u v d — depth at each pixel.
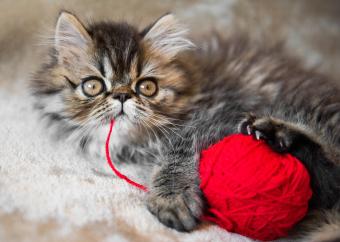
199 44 0.41
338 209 0.30
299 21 0.49
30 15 0.46
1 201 0.31
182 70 0.35
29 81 0.38
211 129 0.34
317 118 0.35
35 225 0.30
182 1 0.50
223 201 0.28
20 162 0.34
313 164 0.30
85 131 0.34
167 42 0.35
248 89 0.36
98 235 0.29
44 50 0.38
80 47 0.33
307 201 0.28
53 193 0.32
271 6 0.50
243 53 0.40
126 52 0.33
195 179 0.31
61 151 0.35
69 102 0.33
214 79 0.36
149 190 0.31
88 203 0.31
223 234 0.30
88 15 0.45
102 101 0.32
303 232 0.30
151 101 0.33
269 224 0.27
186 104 0.35
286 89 0.37
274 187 0.27
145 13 0.47
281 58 0.41
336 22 0.50
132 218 0.30
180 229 0.30
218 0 0.50
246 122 0.31
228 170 0.28
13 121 0.38
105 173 0.34
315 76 0.39
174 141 0.34
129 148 0.35
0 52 0.44
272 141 0.29
